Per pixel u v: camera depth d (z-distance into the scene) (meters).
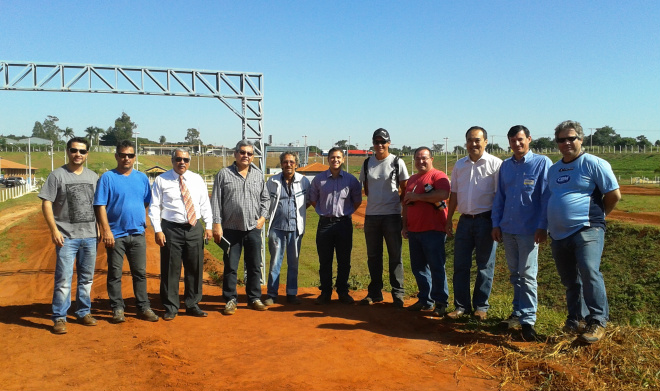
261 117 12.44
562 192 5.01
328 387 4.09
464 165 6.29
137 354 4.84
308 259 17.36
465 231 6.29
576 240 4.92
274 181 7.26
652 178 44.72
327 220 7.27
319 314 6.62
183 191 6.26
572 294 5.33
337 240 7.34
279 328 5.86
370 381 4.25
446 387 4.16
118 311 5.99
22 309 6.59
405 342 5.37
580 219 4.88
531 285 5.44
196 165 104.44
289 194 7.30
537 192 5.48
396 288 7.12
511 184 5.64
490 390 4.12
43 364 4.56
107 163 91.06
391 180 6.98
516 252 5.68
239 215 6.66
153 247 17.58
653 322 11.82
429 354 4.98
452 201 6.56
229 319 6.32
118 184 5.96
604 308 4.85
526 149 5.53
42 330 5.61
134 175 6.17
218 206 6.62
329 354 4.90
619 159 65.81
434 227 6.57
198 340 5.37
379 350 5.06
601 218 4.93
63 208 5.62
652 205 22.23
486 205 6.15
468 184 6.23
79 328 5.73
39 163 98.38
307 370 4.46
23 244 19.67
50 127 167.88
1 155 102.69
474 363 4.73
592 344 4.71
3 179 65.88
